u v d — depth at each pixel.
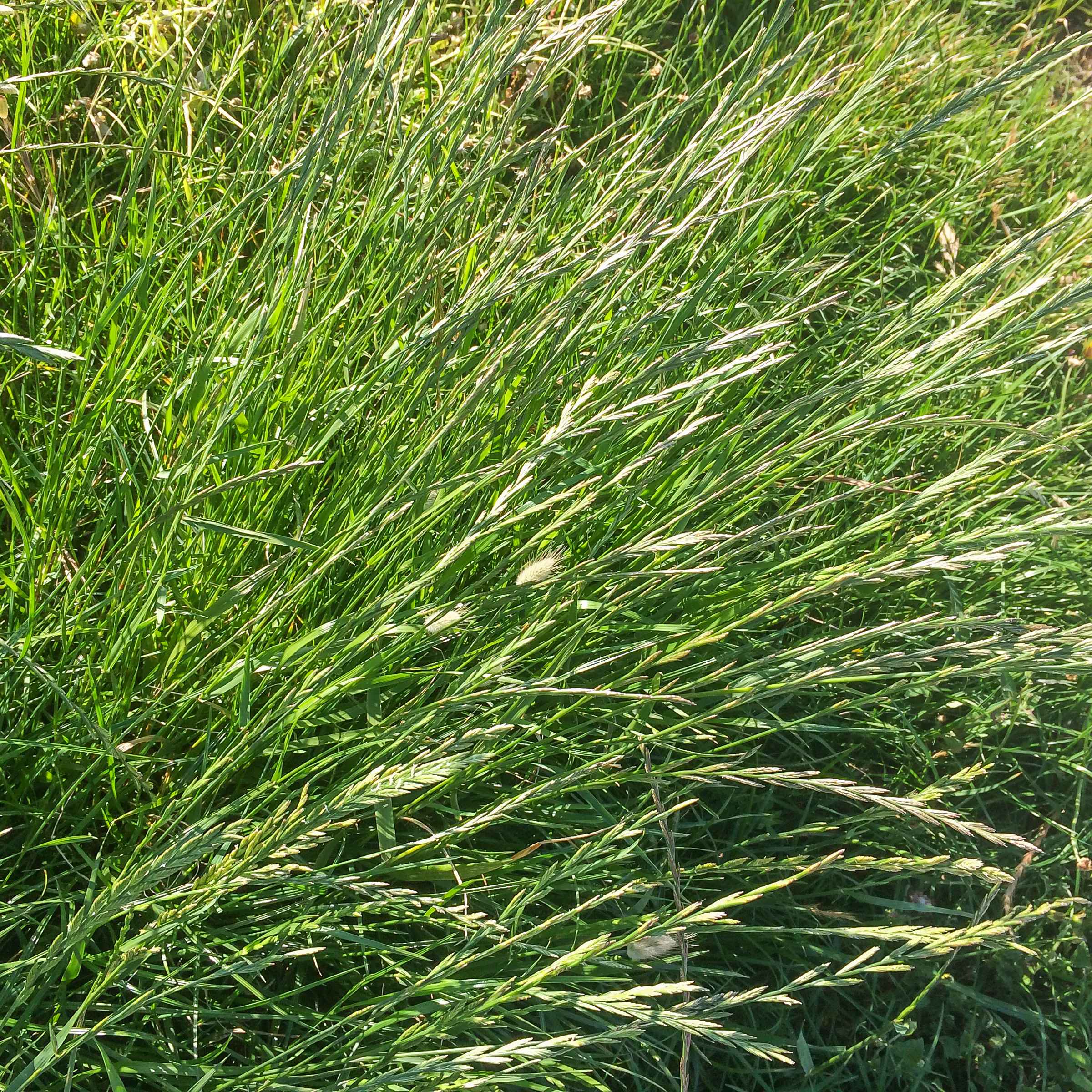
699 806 2.23
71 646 1.79
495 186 2.63
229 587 1.80
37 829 1.71
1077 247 1.82
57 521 1.77
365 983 1.59
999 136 3.37
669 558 1.85
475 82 1.82
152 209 1.78
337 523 1.83
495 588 1.62
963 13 3.46
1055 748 2.53
